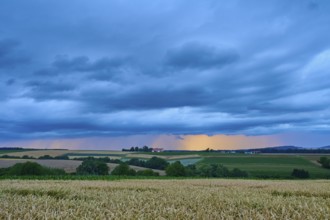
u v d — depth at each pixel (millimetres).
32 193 11891
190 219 7090
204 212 7484
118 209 7762
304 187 17484
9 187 13664
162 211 7547
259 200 10055
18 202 8430
